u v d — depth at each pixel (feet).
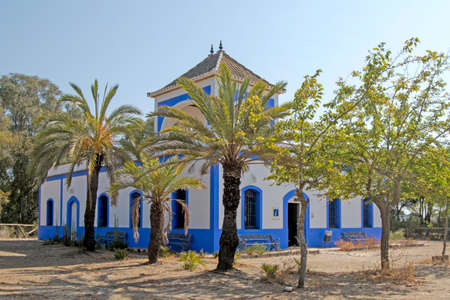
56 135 63.41
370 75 37.35
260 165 66.18
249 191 65.05
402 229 106.32
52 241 88.58
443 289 35.60
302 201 37.68
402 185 45.37
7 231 118.32
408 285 37.37
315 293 34.01
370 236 79.25
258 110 39.96
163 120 74.18
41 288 35.81
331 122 36.78
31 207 144.15
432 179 40.75
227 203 45.01
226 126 42.86
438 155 38.78
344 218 77.97
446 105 40.04
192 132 50.08
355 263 53.62
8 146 135.74
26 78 160.56
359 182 42.19
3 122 134.92
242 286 36.86
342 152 40.50
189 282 38.63
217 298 32.27
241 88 48.91
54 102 161.48
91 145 62.75
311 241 72.18
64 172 97.45
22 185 136.98
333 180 37.09
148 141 48.29
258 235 64.03
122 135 66.08
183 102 70.03
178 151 48.75
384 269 42.88
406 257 57.98
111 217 79.51
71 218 93.56
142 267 48.11
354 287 36.52
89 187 62.85
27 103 155.43
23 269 47.70
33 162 63.98
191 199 63.21
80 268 48.03
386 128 41.04
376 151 40.86
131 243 72.64
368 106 39.24
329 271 46.50
